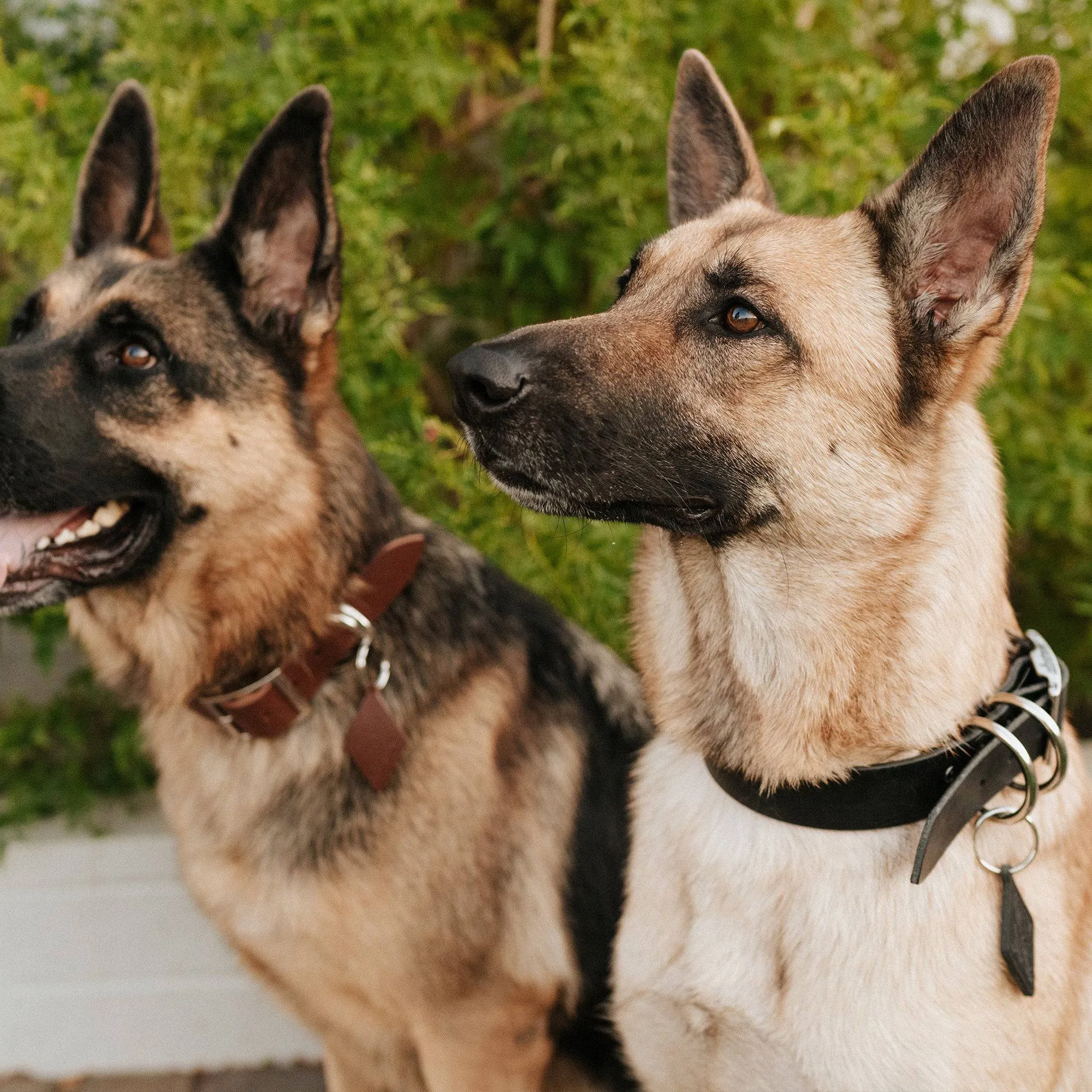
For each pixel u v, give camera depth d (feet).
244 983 4.26
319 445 3.48
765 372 3.04
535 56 4.29
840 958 2.96
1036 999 2.92
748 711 3.06
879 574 2.99
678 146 3.48
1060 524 4.47
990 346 3.04
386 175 4.14
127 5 4.51
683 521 3.10
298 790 3.35
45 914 4.24
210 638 3.40
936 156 3.01
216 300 3.45
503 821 3.41
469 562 3.62
